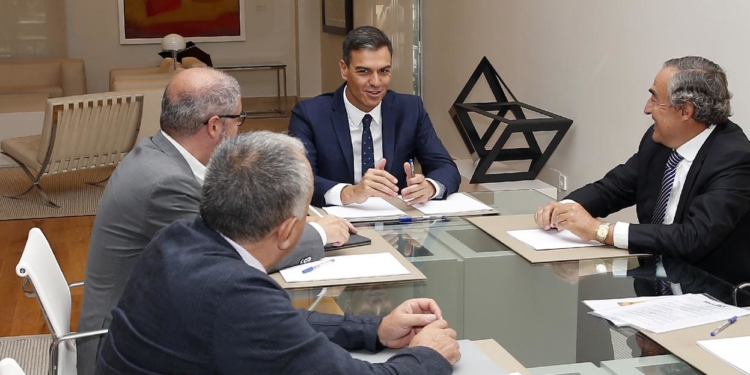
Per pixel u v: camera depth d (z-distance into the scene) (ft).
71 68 34.27
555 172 16.43
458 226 8.73
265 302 4.56
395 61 26.05
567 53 15.75
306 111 10.87
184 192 7.16
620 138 14.17
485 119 19.72
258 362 4.50
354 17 31.35
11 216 19.43
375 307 6.27
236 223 4.75
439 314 5.58
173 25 38.65
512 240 8.11
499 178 15.89
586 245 7.96
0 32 35.68
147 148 7.53
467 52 20.72
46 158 20.15
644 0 13.25
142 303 4.76
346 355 4.74
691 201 8.30
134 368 4.70
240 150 4.84
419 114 11.19
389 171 10.96
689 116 8.20
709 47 11.87
